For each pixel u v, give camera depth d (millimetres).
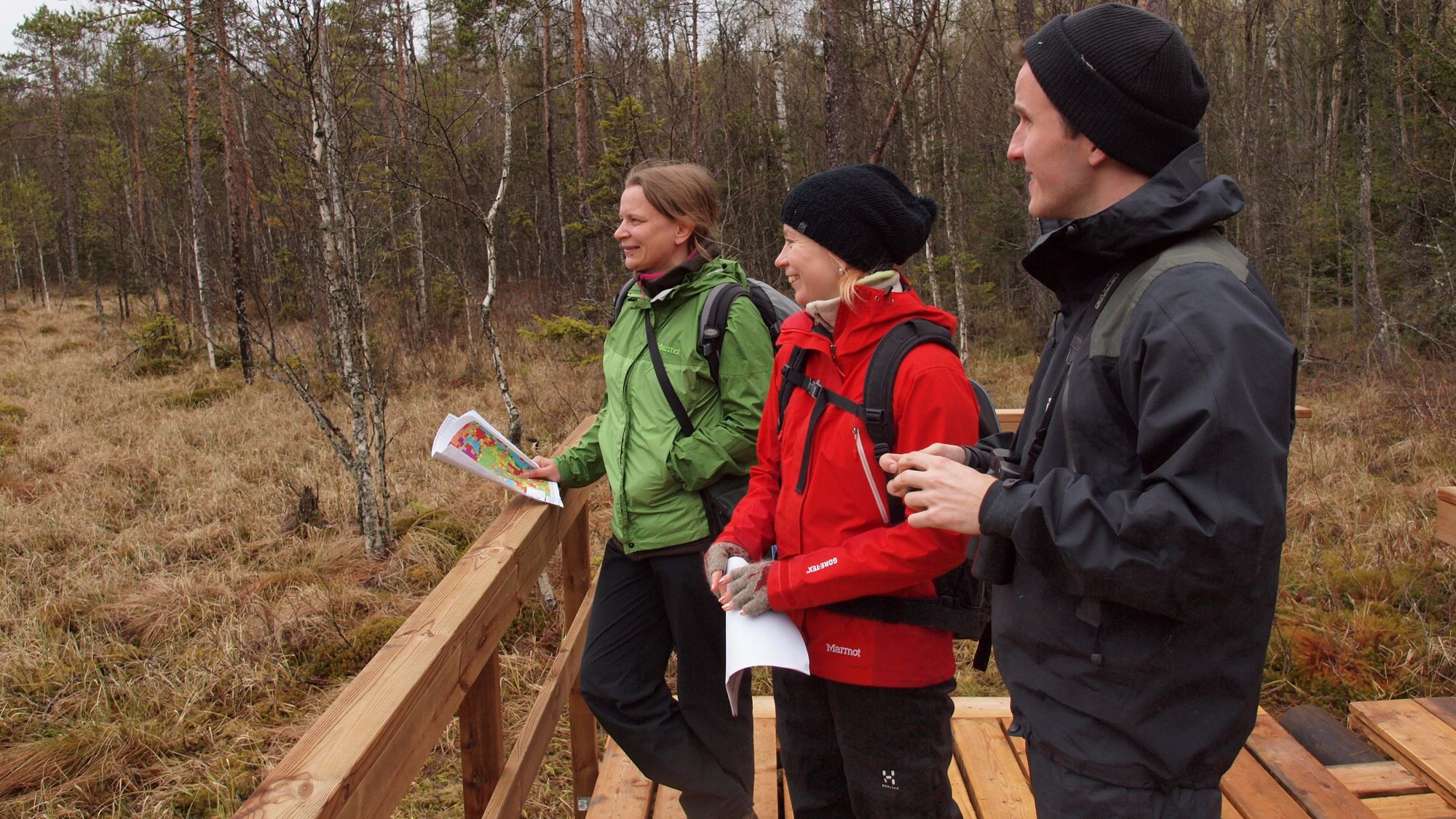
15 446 8961
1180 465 978
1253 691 1105
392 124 10047
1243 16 18953
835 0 8359
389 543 6016
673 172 2074
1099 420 1110
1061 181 1207
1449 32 10555
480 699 1905
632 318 2162
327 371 10734
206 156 16734
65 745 3867
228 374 12867
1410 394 8070
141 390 11797
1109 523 1033
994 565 1222
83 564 5770
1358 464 6684
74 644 4699
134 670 4570
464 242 18203
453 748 3736
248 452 8266
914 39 12102
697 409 2037
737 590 1593
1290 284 15562
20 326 20422
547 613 4883
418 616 1582
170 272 14984
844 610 1598
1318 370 11289
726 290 2020
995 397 11109
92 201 21688
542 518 2223
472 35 14828
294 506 6738
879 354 1506
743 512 1791
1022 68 1247
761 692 3746
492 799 1924
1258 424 962
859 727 1631
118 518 6738
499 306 17250
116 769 3729
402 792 1274
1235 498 958
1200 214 1084
